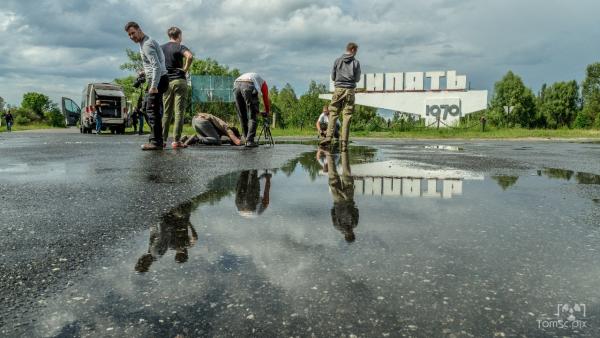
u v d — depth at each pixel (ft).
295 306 4.43
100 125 80.02
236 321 4.13
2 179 13.35
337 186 12.16
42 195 10.55
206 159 20.49
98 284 4.99
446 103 114.11
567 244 6.61
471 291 4.82
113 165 17.57
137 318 4.19
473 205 9.53
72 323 4.10
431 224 7.75
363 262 5.71
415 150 29.86
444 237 6.92
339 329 3.99
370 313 4.29
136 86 26.43
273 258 5.85
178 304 4.48
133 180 13.21
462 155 24.91
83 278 5.16
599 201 10.15
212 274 5.27
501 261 5.81
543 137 64.54
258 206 9.27
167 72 25.58
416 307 4.42
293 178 13.83
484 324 4.09
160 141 26.53
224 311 4.33
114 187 11.84
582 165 19.25
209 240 6.68
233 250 6.20
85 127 84.33
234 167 17.06
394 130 84.12
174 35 26.35
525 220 8.13
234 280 5.09
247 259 5.81
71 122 135.54
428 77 115.85
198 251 6.14
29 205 9.34
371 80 118.83
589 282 5.12
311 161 19.95
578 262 5.80
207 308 4.39
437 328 4.01
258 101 29.73
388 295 4.70
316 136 60.29
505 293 4.78
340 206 9.30
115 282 5.04
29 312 4.32
